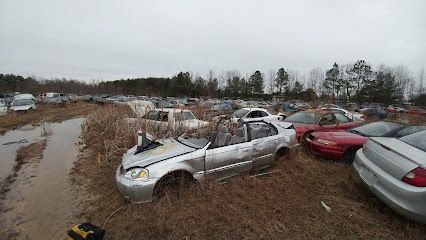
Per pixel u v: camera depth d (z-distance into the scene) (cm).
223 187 412
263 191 412
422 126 586
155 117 847
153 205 360
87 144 792
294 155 561
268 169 516
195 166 397
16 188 459
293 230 312
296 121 796
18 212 373
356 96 5497
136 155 410
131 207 361
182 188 384
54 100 2794
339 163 557
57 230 328
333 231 311
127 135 715
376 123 667
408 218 303
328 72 5756
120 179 371
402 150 335
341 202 381
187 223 323
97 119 1022
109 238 302
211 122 773
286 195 401
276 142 518
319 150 580
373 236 303
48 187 461
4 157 689
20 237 315
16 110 1789
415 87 5981
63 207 384
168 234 304
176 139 484
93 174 515
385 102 5016
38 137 962
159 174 363
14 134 1039
